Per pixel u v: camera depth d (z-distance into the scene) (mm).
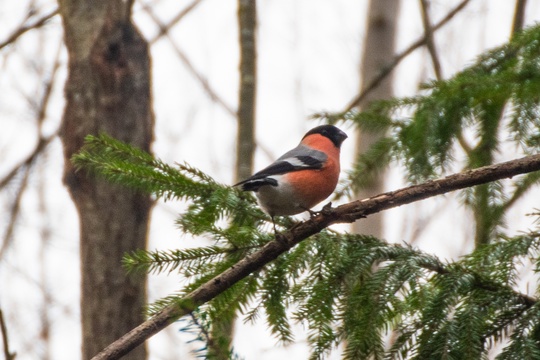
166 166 9242
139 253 8391
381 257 8164
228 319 8414
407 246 8305
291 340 8430
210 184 9172
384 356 7703
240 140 14367
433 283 7938
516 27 12945
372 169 10695
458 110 9891
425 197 8164
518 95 9250
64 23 13016
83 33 12812
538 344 7500
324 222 8164
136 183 8938
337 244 8406
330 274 8141
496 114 9938
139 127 12789
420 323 7691
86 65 12703
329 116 10555
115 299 12281
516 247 7992
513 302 7684
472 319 7520
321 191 10820
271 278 8391
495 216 10172
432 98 9891
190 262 8492
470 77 9594
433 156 10109
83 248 12500
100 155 9594
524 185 10094
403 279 7809
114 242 12375
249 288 8445
